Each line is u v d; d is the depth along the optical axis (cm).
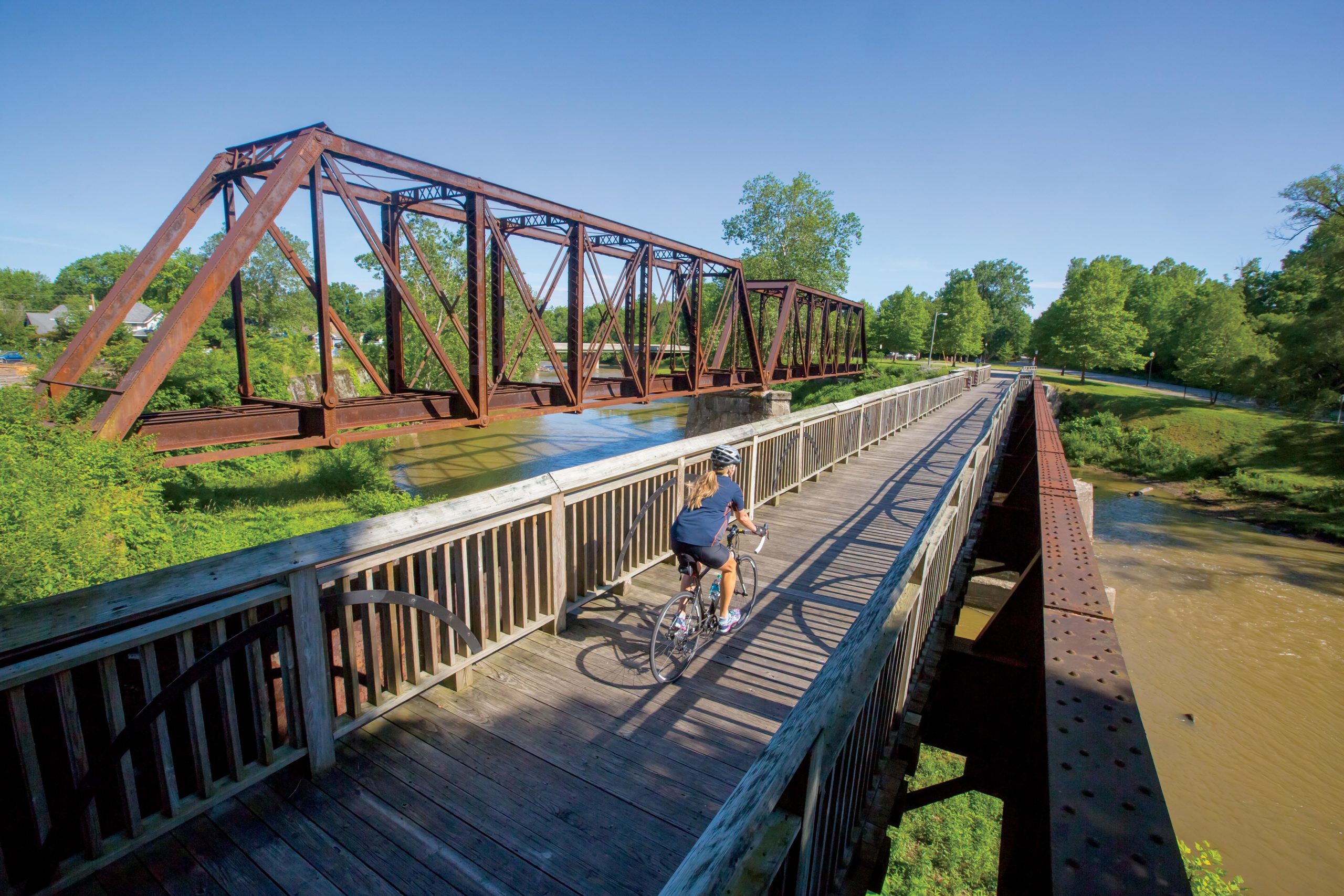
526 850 271
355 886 249
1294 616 1842
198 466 1795
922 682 350
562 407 1323
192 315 743
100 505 800
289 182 801
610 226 1407
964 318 7000
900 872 945
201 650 280
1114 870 99
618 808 297
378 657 340
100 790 257
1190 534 2575
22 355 2134
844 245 4878
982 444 590
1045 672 179
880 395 1482
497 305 1438
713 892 99
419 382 3353
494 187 1076
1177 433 3878
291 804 290
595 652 439
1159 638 1712
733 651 454
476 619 397
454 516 357
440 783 308
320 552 290
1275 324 3941
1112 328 5538
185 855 259
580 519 479
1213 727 1360
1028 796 199
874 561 658
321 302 870
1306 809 1141
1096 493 3244
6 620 202
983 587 1573
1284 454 3316
